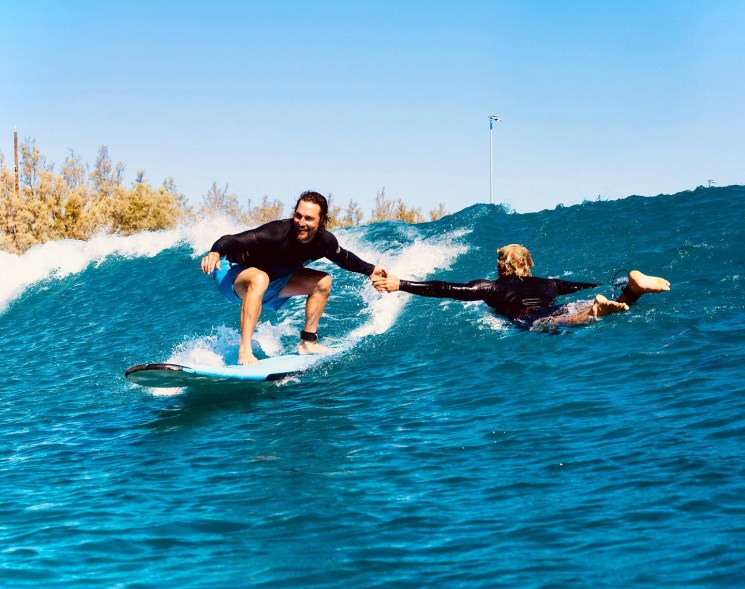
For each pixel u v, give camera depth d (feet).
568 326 26.07
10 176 107.04
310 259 26.04
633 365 21.67
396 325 30.32
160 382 24.34
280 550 12.91
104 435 21.95
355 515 14.15
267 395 24.02
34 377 31.32
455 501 14.42
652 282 25.75
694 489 13.73
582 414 18.72
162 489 16.52
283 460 17.81
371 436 19.02
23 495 16.89
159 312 39.19
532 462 16.05
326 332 30.99
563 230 38.88
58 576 12.39
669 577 10.93
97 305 42.93
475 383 22.49
